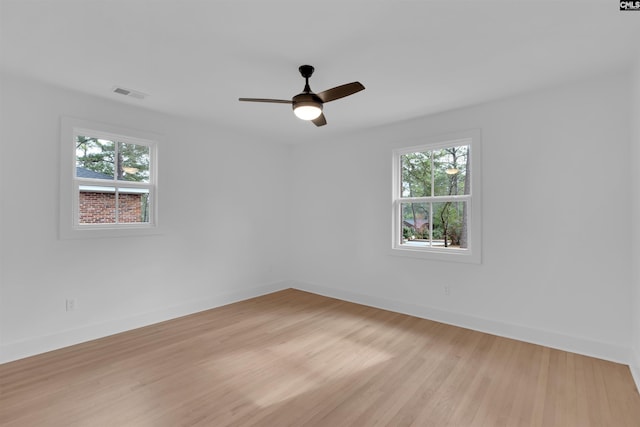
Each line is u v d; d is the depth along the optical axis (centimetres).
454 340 299
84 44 210
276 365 250
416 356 266
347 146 444
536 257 291
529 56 226
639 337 222
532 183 293
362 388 217
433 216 368
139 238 338
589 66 241
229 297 425
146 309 342
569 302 275
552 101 282
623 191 251
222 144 420
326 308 404
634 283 239
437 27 190
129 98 308
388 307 397
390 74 254
